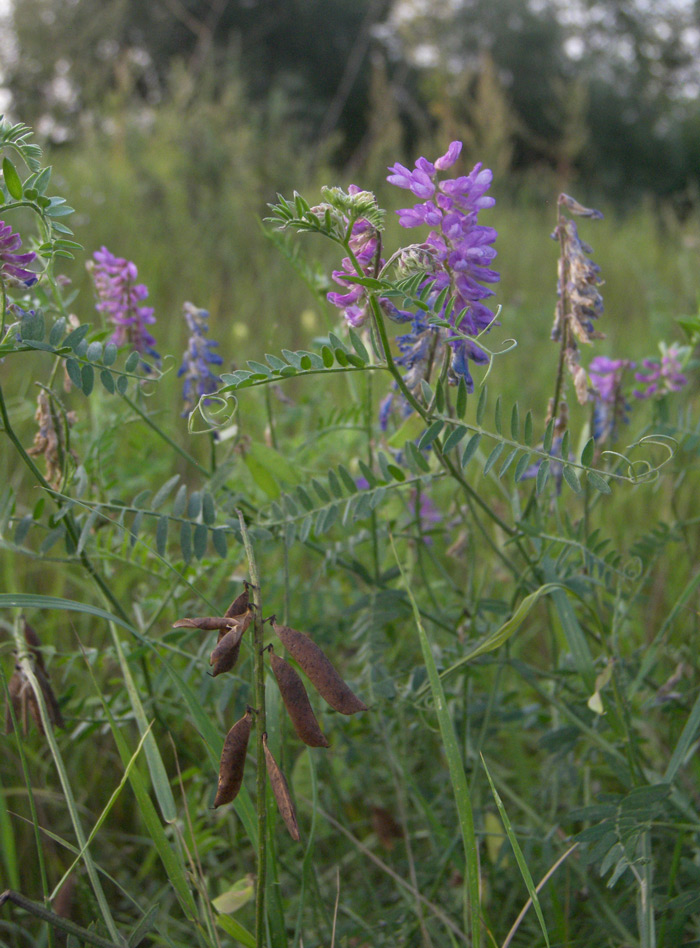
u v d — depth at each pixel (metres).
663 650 0.36
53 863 0.37
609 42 4.54
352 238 0.27
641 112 4.38
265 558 0.46
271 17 3.38
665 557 0.49
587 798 0.36
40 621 0.45
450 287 0.27
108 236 1.17
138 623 0.39
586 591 0.34
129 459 0.49
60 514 0.31
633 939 0.31
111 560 0.38
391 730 0.37
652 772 0.35
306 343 0.81
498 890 0.36
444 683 0.34
